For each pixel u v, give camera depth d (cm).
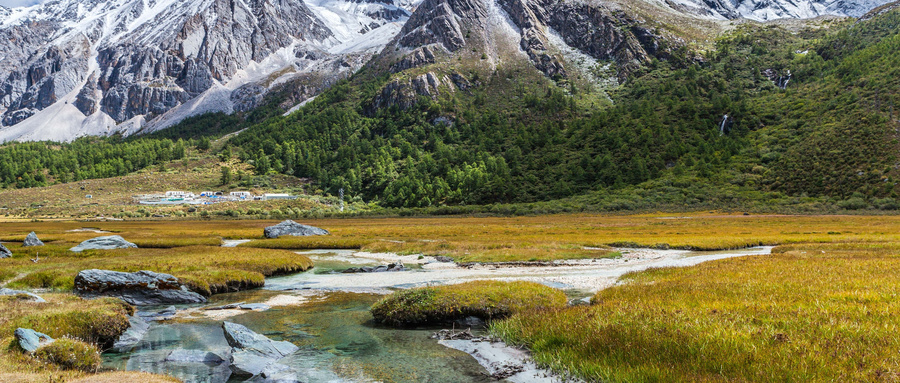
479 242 6269
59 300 2256
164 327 2005
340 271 4006
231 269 3466
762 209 13312
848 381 930
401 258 5091
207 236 8269
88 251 5103
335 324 1994
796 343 1155
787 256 3647
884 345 1093
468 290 2227
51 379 1173
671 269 3169
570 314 1720
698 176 16738
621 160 18950
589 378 1204
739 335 1250
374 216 17162
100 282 2609
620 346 1300
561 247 5528
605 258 4616
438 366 1400
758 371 1030
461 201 18462
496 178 18700
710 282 2305
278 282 3394
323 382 1274
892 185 12781
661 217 12431
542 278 3275
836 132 16412
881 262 2792
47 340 1501
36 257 4578
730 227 8894
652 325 1428
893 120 15350
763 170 16262
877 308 1441
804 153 16212
